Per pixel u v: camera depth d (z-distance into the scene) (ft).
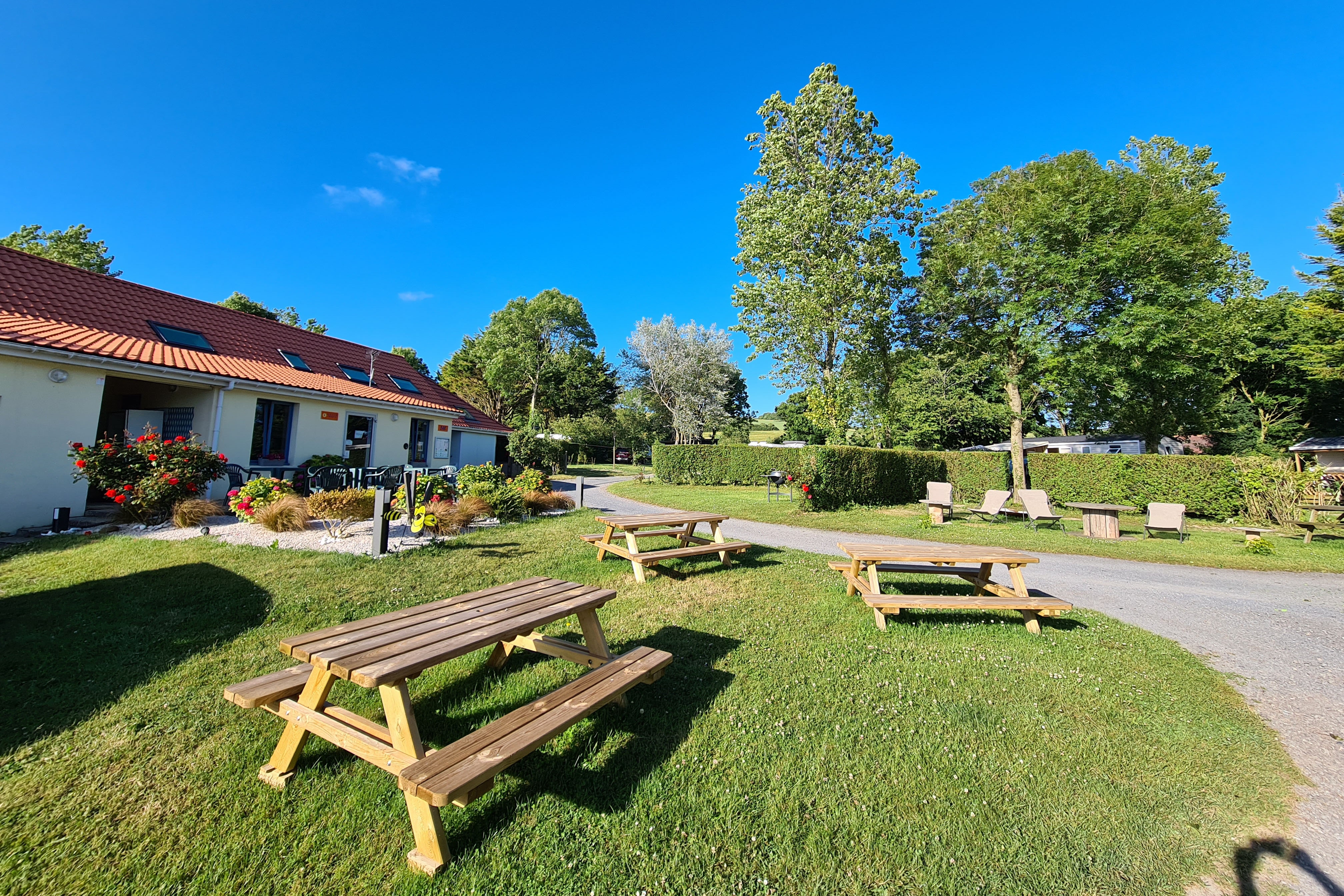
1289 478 41.24
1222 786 8.29
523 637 11.41
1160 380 66.74
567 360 148.36
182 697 9.91
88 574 17.81
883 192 59.77
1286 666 13.53
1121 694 11.35
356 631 8.42
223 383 35.78
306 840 6.56
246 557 20.40
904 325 72.43
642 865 6.32
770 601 17.13
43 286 35.50
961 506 55.88
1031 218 57.77
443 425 62.44
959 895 6.05
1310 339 77.15
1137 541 33.88
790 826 7.01
